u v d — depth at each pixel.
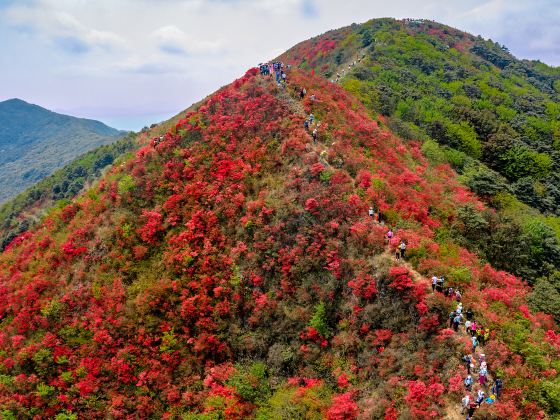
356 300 27.83
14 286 35.97
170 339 29.70
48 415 27.83
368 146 41.72
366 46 92.31
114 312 31.11
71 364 29.61
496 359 22.56
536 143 63.12
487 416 20.16
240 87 48.62
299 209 33.16
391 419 21.50
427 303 25.34
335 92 50.91
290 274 30.84
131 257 34.41
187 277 32.56
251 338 29.61
